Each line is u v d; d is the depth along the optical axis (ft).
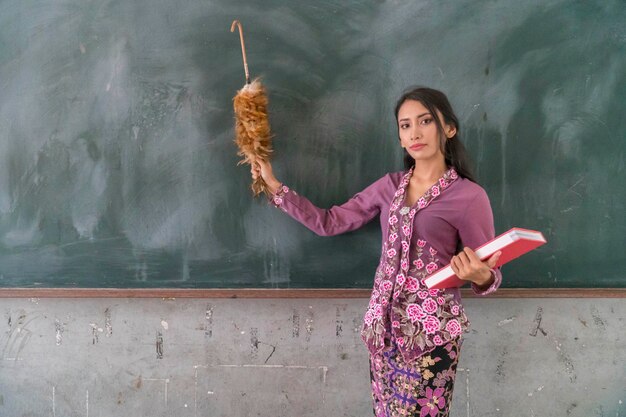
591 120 5.23
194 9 5.24
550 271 5.33
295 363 5.49
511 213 5.27
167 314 5.49
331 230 4.95
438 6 5.20
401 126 4.38
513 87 5.21
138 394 5.51
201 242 5.35
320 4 5.21
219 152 5.29
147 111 5.29
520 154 5.25
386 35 5.21
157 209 5.33
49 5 5.29
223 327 5.49
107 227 5.35
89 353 5.50
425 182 4.42
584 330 5.42
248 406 5.51
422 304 4.14
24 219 5.38
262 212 5.32
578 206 5.28
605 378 5.43
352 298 5.42
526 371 5.46
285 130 5.26
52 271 5.39
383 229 4.68
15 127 5.33
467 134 5.24
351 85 5.23
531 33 5.21
